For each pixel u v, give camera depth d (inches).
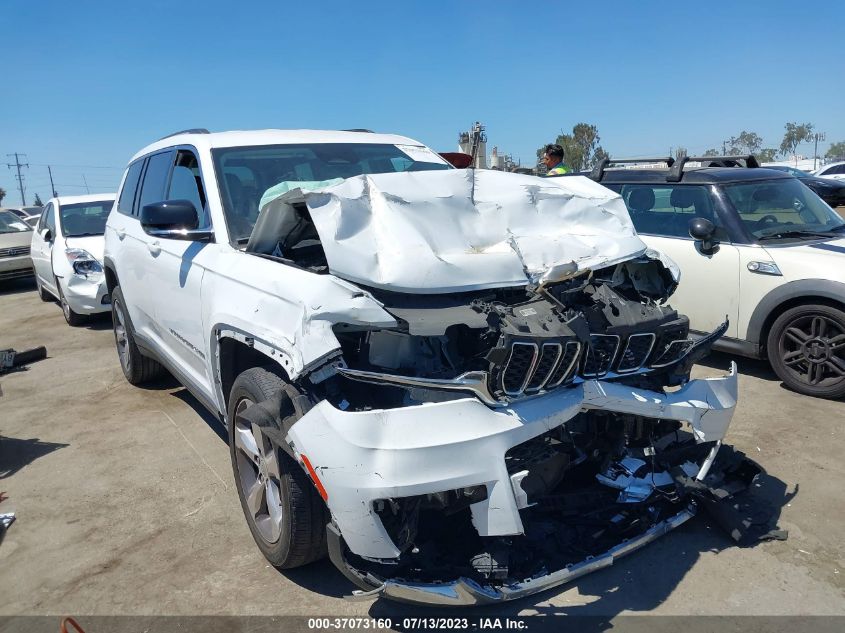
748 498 143.8
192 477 166.4
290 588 120.3
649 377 124.1
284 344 105.7
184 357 168.4
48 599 121.0
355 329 105.0
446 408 98.2
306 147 170.2
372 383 103.0
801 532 131.7
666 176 250.5
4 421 213.8
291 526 110.6
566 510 119.0
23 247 528.7
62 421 210.5
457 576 103.7
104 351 302.0
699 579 118.6
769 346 213.2
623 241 134.1
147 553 134.2
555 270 109.2
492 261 114.4
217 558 131.1
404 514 99.3
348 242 110.7
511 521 98.1
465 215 123.9
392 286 106.0
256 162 160.2
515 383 101.8
